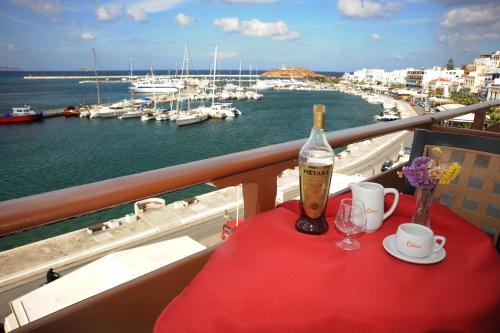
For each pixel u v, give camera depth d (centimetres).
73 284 553
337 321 62
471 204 159
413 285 73
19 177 2570
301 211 99
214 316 64
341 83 14900
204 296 69
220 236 1382
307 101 7800
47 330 87
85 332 95
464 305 68
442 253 87
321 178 93
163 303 111
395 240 89
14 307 523
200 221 1519
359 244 92
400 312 65
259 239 92
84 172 2678
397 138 3700
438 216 113
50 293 532
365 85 13388
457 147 159
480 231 104
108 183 83
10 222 66
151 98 7131
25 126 4516
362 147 3325
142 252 637
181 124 4506
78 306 93
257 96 8112
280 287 71
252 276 75
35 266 1170
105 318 98
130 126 4469
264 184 129
